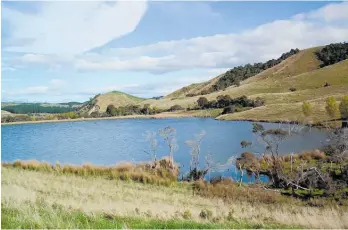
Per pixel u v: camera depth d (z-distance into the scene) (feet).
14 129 421.18
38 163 125.29
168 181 112.57
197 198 90.58
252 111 463.83
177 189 104.73
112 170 120.67
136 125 430.61
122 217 47.14
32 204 44.47
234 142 239.50
